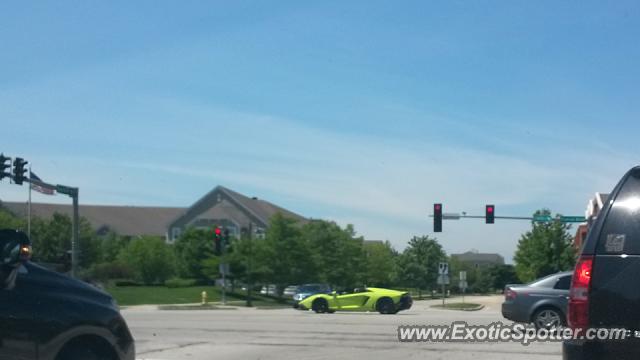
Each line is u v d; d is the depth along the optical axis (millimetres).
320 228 65938
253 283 58469
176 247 69750
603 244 6059
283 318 23953
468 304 46906
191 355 13922
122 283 62000
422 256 83250
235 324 20906
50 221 57000
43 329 6711
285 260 58875
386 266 81438
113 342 7312
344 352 14023
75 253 33062
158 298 53938
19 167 29391
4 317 6465
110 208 100438
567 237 55062
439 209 40531
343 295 29500
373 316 25281
